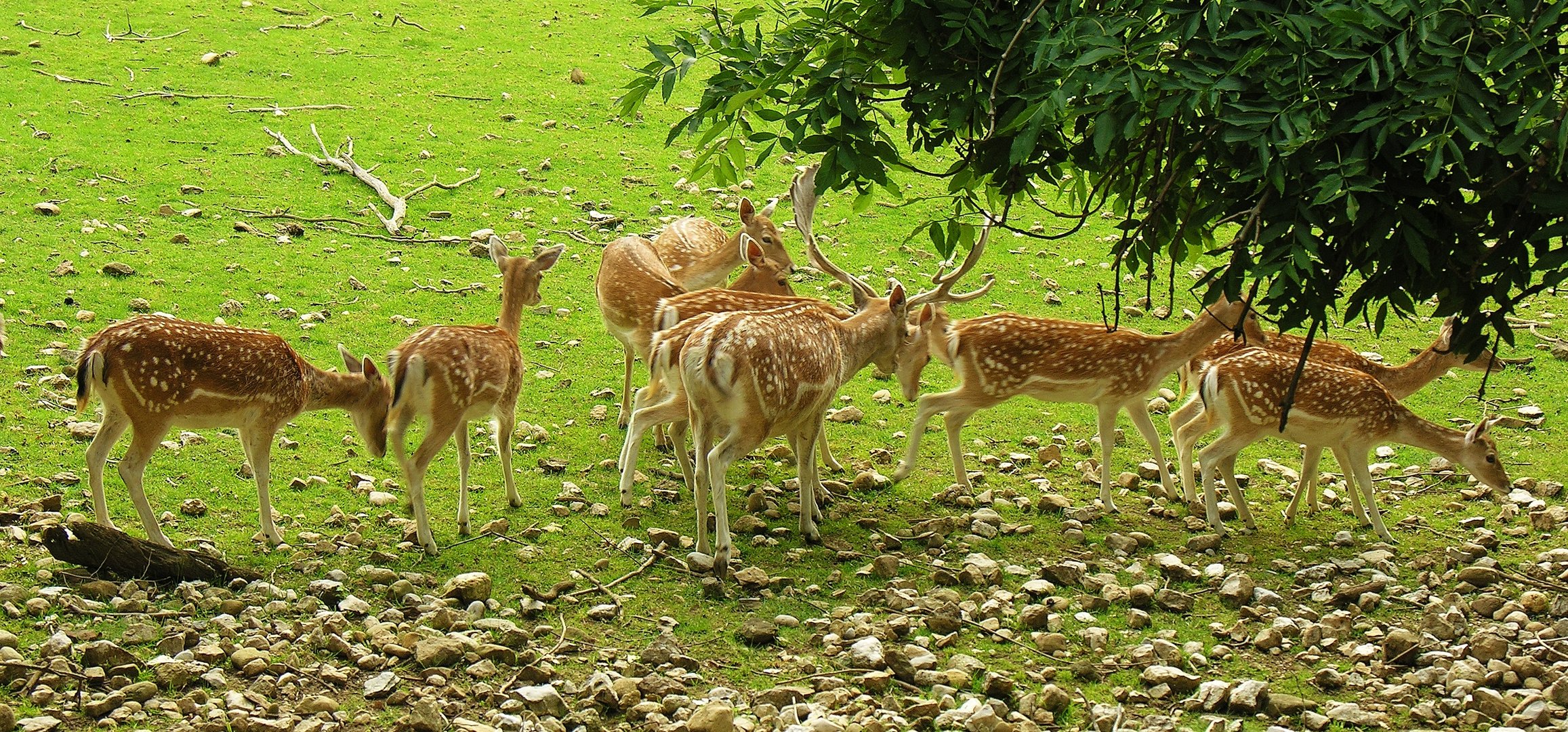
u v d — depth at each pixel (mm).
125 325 8867
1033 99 6801
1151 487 11352
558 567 9344
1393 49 6191
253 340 9164
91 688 7141
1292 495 11484
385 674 7484
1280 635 8547
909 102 7645
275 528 9375
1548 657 8320
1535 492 11375
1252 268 6520
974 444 12266
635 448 10125
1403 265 6738
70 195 16406
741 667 8016
